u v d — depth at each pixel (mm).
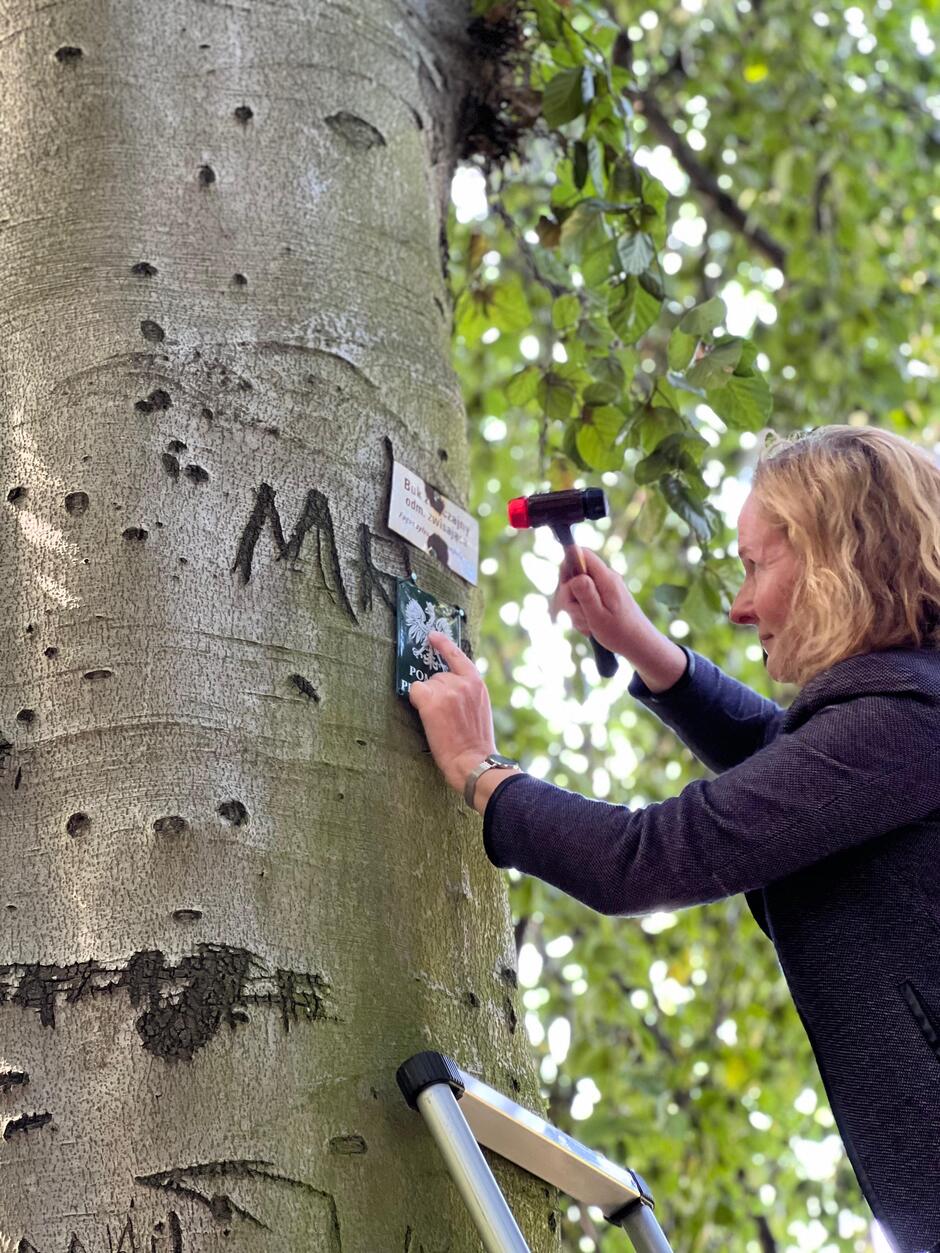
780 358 4633
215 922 1193
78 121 1564
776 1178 4434
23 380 1426
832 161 4402
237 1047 1160
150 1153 1110
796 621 1427
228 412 1415
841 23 4910
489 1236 1130
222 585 1331
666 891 1276
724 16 4434
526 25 2270
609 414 2242
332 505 1430
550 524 1669
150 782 1231
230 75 1620
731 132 4711
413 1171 1209
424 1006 1294
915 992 1242
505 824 1345
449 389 1637
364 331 1556
